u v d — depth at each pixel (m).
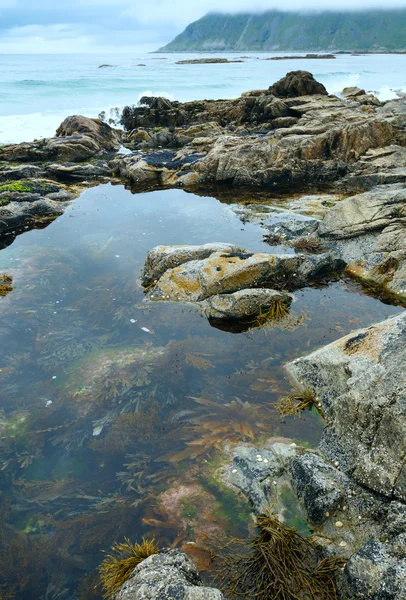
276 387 2.19
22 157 7.43
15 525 1.61
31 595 1.41
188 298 3.01
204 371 2.34
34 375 2.36
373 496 1.49
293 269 3.19
